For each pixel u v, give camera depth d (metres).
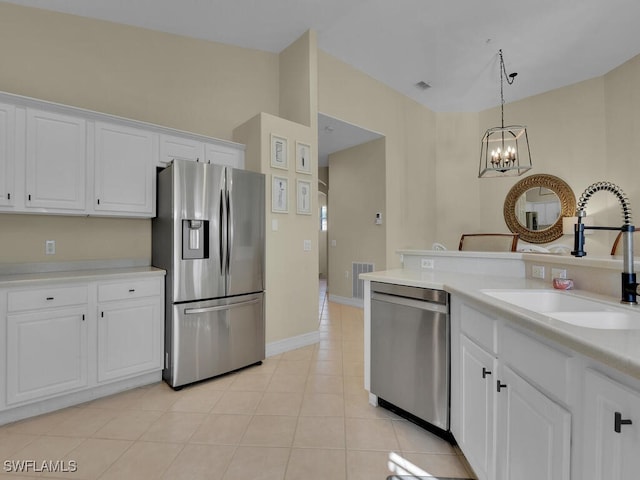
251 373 2.71
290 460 1.63
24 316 1.93
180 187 2.43
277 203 3.15
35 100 2.11
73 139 2.27
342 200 5.63
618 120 4.37
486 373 1.35
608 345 0.74
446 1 3.10
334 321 4.43
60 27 2.56
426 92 5.16
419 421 1.94
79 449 1.70
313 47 3.44
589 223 4.63
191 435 1.84
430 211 5.78
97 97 2.71
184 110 3.16
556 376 0.93
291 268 3.28
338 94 4.18
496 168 3.64
